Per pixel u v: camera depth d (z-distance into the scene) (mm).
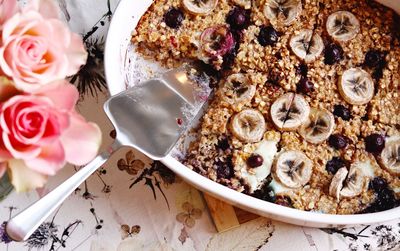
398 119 640
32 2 425
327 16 661
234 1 662
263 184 622
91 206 613
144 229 613
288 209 568
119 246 608
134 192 618
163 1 655
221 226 613
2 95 411
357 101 636
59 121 411
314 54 649
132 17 628
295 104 635
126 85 640
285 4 663
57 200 510
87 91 629
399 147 630
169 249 610
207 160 625
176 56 655
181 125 597
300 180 616
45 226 604
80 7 646
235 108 633
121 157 623
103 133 621
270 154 625
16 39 408
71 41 444
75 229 607
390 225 624
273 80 646
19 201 604
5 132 400
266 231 617
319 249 615
